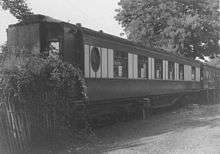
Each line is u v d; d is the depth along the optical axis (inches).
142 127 675.4
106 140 533.3
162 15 1673.2
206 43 1686.8
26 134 428.5
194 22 1578.5
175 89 1072.2
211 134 561.9
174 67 1063.6
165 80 978.7
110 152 439.2
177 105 1152.8
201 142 491.2
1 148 405.7
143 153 428.8
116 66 696.4
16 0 642.2
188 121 759.7
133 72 774.5
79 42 572.7
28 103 427.5
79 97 521.7
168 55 1006.4
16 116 416.2
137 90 794.8
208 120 766.5
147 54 855.7
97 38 621.6
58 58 508.1
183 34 1578.5
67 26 556.4
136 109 814.5
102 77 636.7
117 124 714.8
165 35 1635.1
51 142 459.2
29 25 559.5
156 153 426.9
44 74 451.2
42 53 511.8
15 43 566.9
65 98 484.4
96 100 614.9
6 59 432.1
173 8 1672.0
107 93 655.1
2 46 438.9
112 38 679.7
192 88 1284.4
